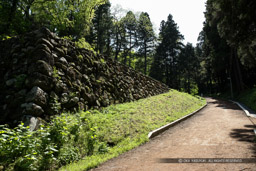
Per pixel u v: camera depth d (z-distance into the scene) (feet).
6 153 12.13
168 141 20.84
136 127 25.99
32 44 23.72
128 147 18.88
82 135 19.38
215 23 86.12
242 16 37.22
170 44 161.79
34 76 20.88
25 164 11.89
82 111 26.00
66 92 24.95
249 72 101.50
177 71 167.43
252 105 50.78
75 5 65.21
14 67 23.44
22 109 18.90
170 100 56.08
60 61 25.70
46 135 14.57
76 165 14.24
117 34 142.51
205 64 142.61
